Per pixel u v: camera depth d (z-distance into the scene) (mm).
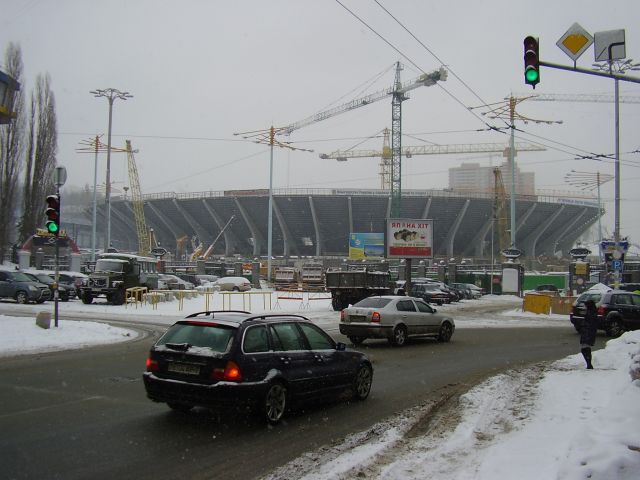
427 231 37750
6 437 6973
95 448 6598
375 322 17828
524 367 13852
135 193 95250
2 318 19516
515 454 6254
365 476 5762
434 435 7488
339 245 112062
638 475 4488
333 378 9008
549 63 13250
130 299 33438
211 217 109812
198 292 41938
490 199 101312
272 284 67250
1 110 21812
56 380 10852
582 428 5754
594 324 13133
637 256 86625
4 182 48344
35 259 51000
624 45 13781
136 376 11336
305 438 7238
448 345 18891
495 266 82688
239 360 7488
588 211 112125
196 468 5973
